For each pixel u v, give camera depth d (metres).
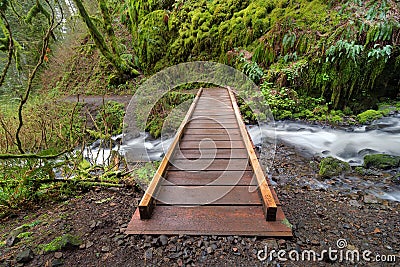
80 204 1.94
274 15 6.22
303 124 4.85
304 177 2.82
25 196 1.99
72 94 8.53
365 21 4.72
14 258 1.31
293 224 1.71
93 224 1.61
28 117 4.40
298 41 5.48
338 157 3.54
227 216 1.62
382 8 4.64
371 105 5.15
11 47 1.54
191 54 7.59
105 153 3.76
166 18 8.26
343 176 2.83
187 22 7.83
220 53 7.11
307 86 5.33
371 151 3.68
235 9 7.16
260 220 1.58
